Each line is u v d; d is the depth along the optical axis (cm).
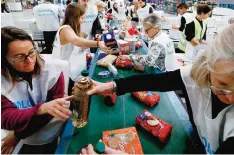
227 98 77
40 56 123
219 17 396
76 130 101
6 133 121
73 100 103
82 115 103
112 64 182
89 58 253
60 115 100
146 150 90
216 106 87
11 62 106
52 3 484
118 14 504
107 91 111
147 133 99
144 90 114
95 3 440
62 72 127
